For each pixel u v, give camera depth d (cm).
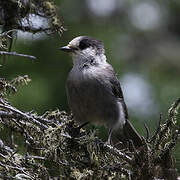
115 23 2012
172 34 2269
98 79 1116
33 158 893
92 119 1130
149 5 2147
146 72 1925
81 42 1164
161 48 2159
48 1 1084
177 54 2141
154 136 874
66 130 982
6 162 869
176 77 1939
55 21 1084
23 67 1561
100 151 924
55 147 885
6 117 889
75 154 913
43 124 903
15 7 1052
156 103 1645
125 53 1973
